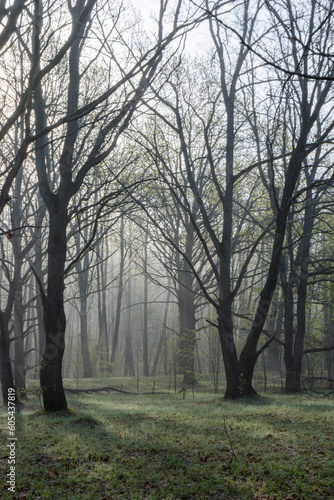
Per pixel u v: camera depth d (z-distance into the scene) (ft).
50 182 62.03
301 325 68.23
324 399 56.75
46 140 46.32
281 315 96.53
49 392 43.60
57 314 44.09
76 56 46.42
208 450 28.14
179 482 23.03
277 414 40.14
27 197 71.20
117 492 22.11
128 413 43.04
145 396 69.10
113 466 25.64
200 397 61.21
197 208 85.10
